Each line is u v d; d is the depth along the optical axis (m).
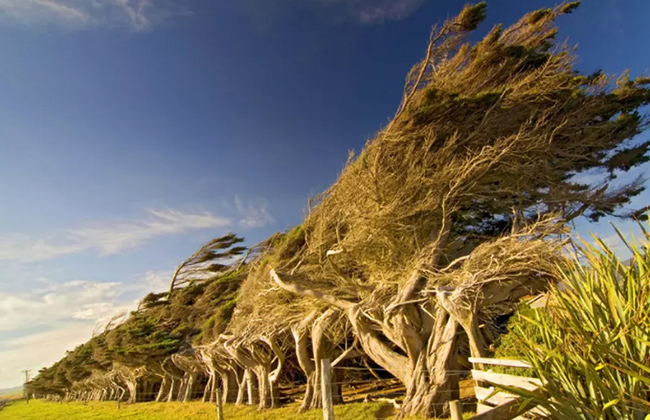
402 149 13.63
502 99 12.94
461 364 11.66
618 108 14.05
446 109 12.38
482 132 13.21
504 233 15.48
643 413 2.90
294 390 30.02
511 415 3.49
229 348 24.03
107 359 42.81
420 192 13.44
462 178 12.61
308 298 17.42
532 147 12.55
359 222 13.57
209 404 26.97
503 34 14.10
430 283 12.04
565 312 3.93
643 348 3.08
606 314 3.55
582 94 13.20
